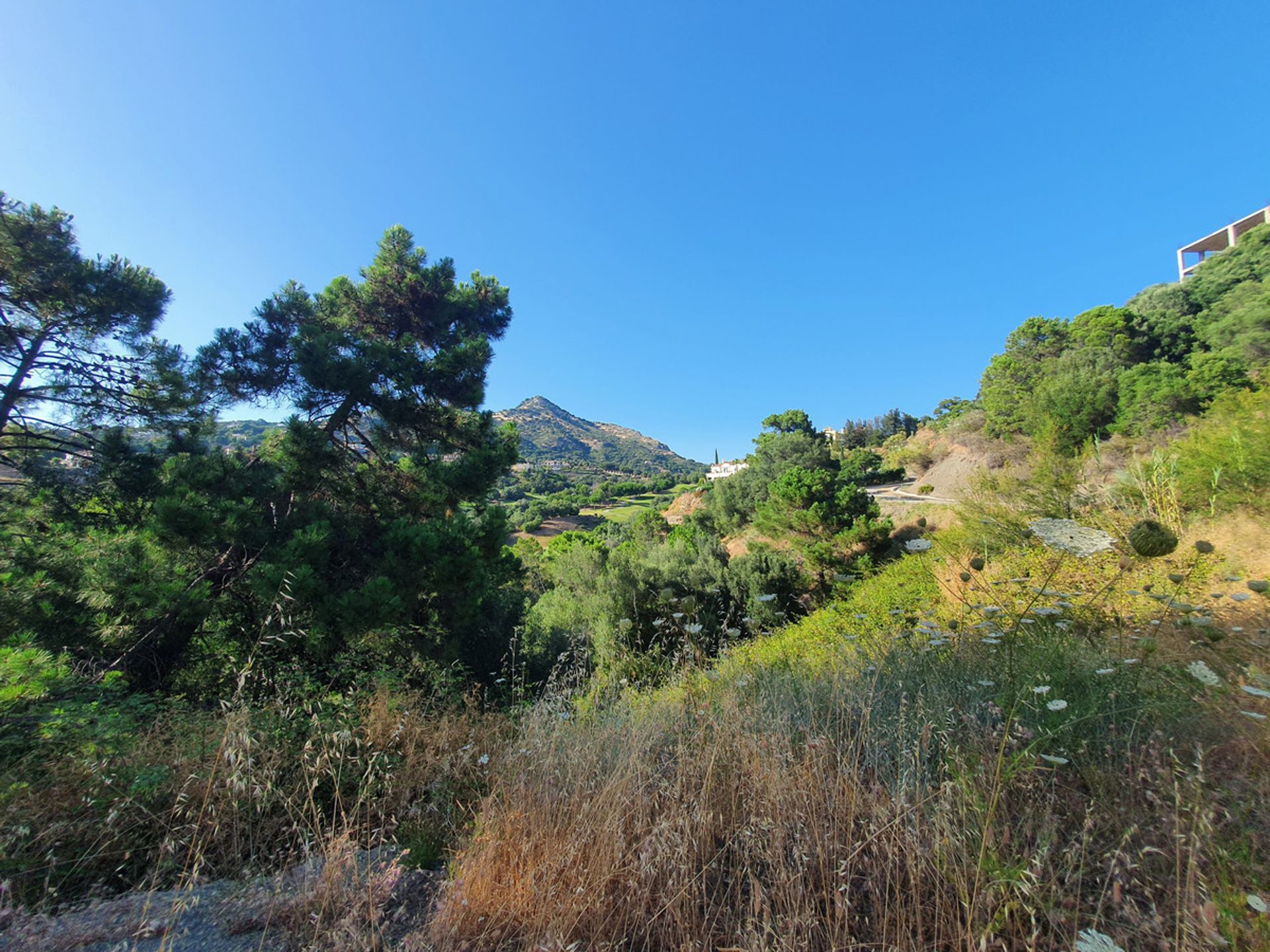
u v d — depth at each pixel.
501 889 1.83
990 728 2.18
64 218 7.21
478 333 9.98
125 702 3.27
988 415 33.75
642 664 4.96
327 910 1.81
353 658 5.42
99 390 7.65
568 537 37.28
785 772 2.04
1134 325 33.47
